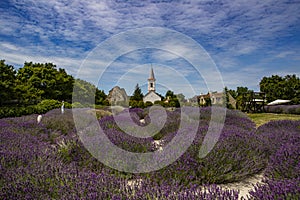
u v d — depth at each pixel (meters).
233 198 2.04
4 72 17.38
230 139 3.99
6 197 1.98
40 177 2.38
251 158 3.40
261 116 13.48
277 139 4.29
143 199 2.05
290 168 2.82
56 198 2.10
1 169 2.51
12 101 18.34
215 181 3.05
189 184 2.65
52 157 3.21
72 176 2.48
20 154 3.02
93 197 2.02
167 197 2.07
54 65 30.05
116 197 2.00
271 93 32.84
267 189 2.21
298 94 30.70
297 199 1.93
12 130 5.54
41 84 26.81
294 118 11.77
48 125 7.13
